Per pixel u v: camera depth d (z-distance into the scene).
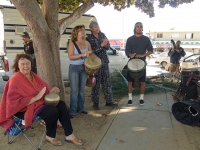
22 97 3.01
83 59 4.27
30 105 3.04
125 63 9.49
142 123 4.12
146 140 3.48
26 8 3.38
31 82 3.17
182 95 4.98
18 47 7.07
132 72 4.78
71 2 6.36
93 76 4.34
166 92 6.33
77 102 4.59
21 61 3.09
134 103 5.34
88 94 6.40
